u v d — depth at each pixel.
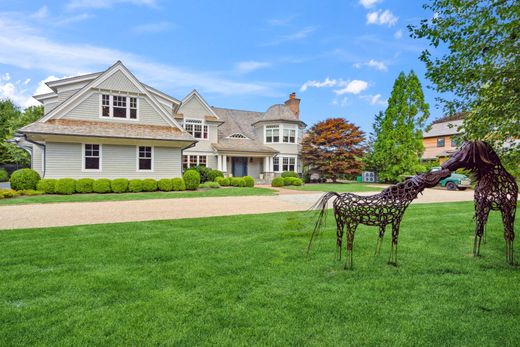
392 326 2.93
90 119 17.64
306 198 15.16
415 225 7.76
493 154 4.36
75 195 15.13
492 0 3.52
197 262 4.80
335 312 3.20
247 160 28.81
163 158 19.36
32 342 2.63
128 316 3.08
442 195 17.30
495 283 4.00
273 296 3.58
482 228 5.10
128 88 18.56
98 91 17.84
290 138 29.70
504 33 3.54
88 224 7.86
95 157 17.44
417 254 5.30
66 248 5.55
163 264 4.70
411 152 27.97
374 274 4.33
